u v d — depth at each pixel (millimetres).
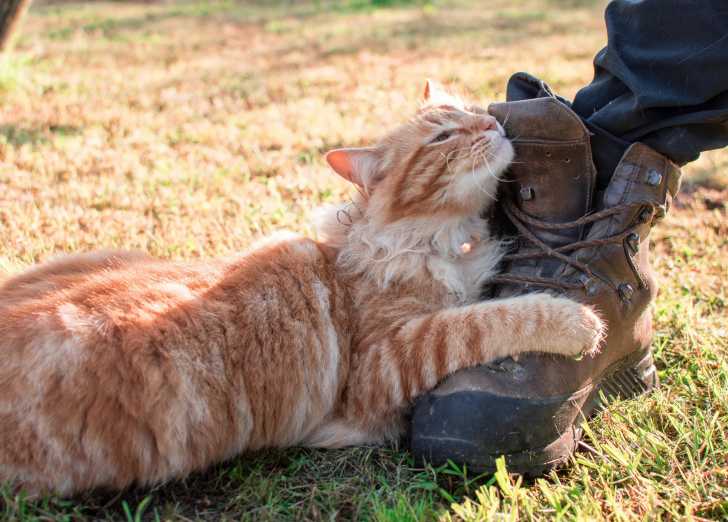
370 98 1710
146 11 3635
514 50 2316
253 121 1564
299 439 776
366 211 842
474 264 827
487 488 716
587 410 780
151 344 710
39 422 688
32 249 996
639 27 776
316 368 768
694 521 673
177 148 1395
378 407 771
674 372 842
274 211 1104
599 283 767
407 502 695
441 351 750
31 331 700
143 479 717
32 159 1277
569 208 791
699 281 989
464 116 825
